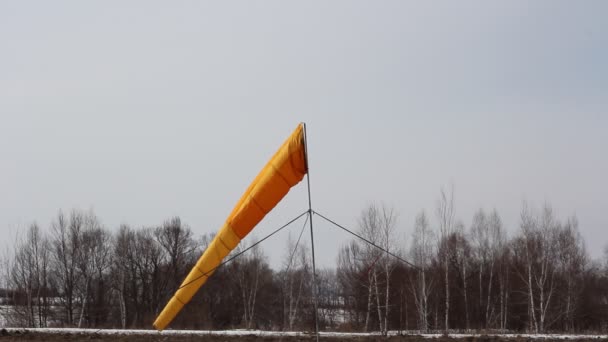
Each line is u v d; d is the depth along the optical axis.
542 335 27.22
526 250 51.59
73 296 59.56
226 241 16.50
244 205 15.90
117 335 25.70
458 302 54.41
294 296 60.56
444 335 25.89
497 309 54.94
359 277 51.97
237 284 61.84
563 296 51.88
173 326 52.59
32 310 53.00
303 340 24.50
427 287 50.38
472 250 58.84
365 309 53.66
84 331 27.58
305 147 14.73
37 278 55.50
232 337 25.28
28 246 57.97
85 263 57.47
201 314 56.34
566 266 53.28
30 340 24.17
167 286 63.50
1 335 25.62
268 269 64.25
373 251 49.62
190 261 65.00
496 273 57.03
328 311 65.81
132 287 61.78
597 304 56.47
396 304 52.81
